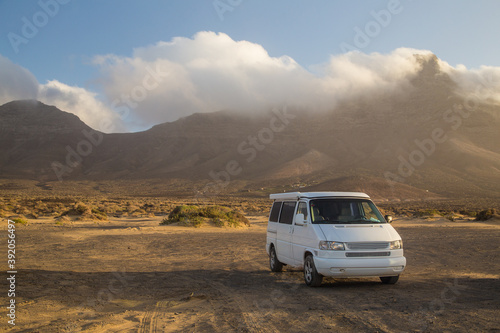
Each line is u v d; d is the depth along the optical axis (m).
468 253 15.91
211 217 34.81
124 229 28.02
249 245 19.56
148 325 6.33
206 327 6.17
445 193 162.88
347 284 9.47
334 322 6.23
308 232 9.40
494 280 9.77
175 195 174.38
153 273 11.52
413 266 12.55
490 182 179.00
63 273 11.11
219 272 11.75
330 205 9.84
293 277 10.70
